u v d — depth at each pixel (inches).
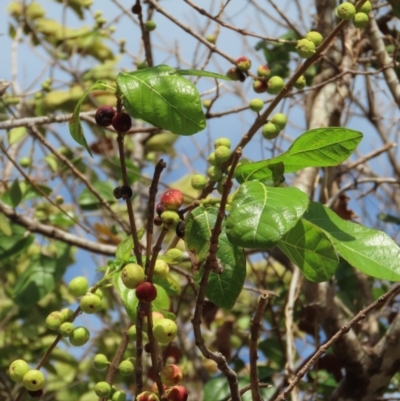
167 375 31.0
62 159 52.7
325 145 30.4
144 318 31.6
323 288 53.1
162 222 30.0
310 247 30.4
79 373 78.0
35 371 32.6
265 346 61.1
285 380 48.6
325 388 57.5
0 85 55.4
